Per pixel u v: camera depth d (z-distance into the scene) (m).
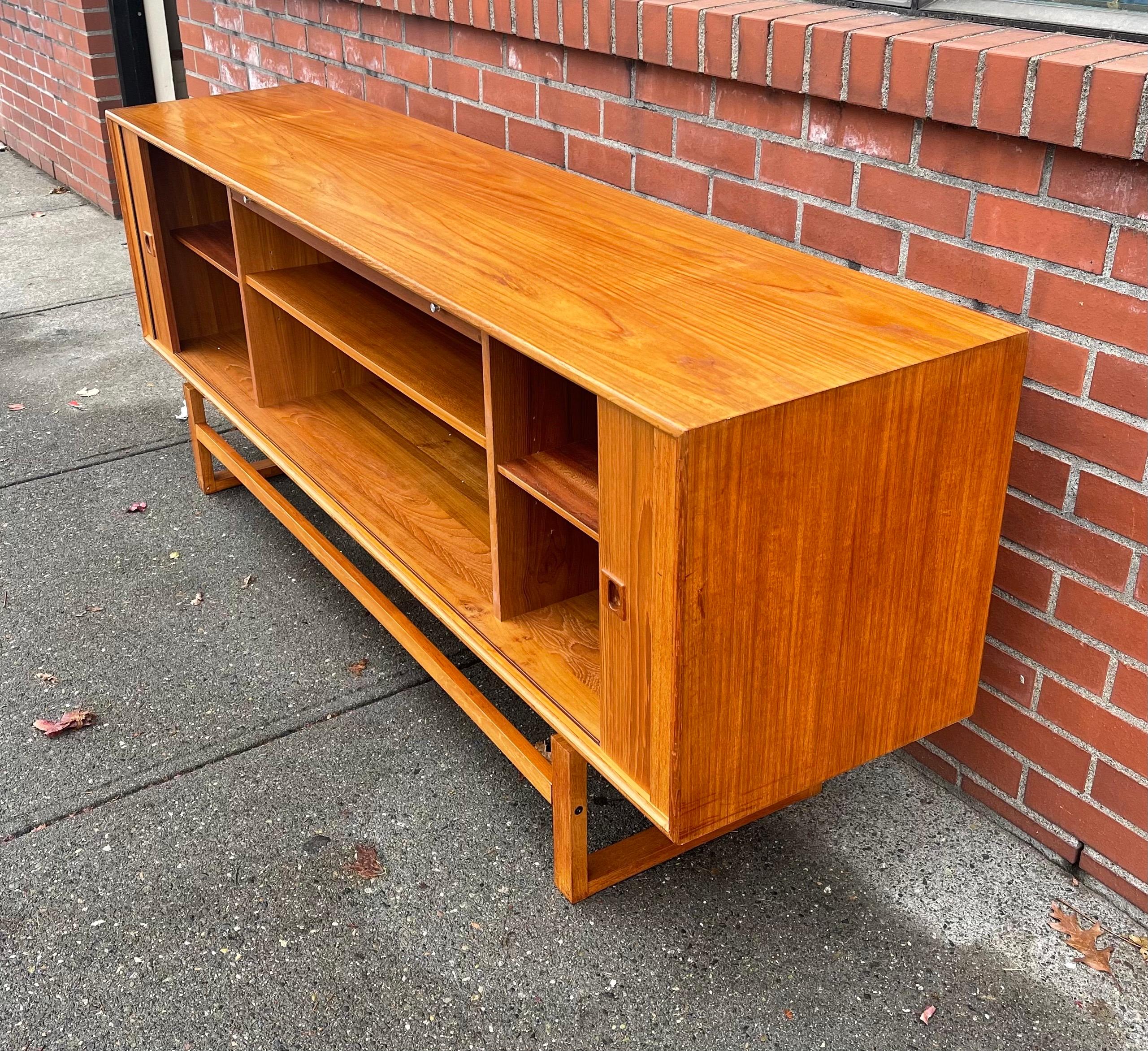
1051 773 2.44
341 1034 2.15
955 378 1.88
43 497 3.95
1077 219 2.05
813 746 2.06
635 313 2.03
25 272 5.86
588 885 2.40
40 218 6.63
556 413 2.28
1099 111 1.92
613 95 2.96
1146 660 2.19
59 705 3.01
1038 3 2.28
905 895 2.43
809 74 2.39
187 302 3.76
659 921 2.37
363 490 2.95
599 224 2.51
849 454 1.82
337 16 3.99
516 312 2.03
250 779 2.77
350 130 3.29
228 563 3.59
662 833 2.53
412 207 2.60
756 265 2.28
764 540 1.79
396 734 2.90
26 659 3.18
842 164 2.45
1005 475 2.05
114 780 2.77
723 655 1.84
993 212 2.19
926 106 2.19
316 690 3.05
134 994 2.23
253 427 3.24
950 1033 2.14
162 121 3.40
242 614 3.35
